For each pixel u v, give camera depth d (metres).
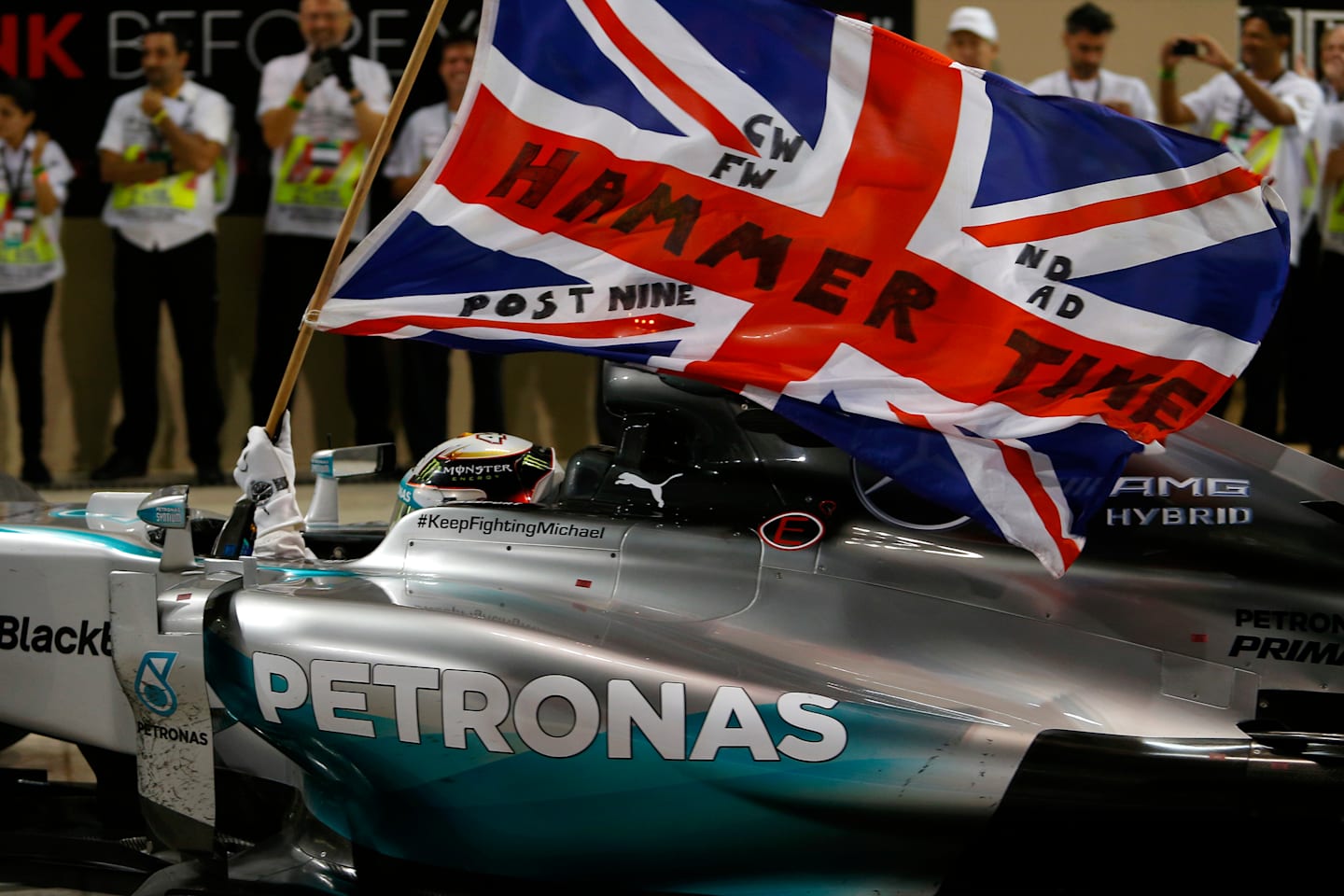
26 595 8.39
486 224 7.72
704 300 7.58
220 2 20.19
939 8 21.12
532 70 7.70
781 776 6.85
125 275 19.92
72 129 20.80
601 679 6.98
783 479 8.12
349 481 21.17
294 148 19.52
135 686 7.70
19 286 20.23
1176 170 7.45
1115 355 7.38
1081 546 7.07
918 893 7.02
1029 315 7.45
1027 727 6.95
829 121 7.58
